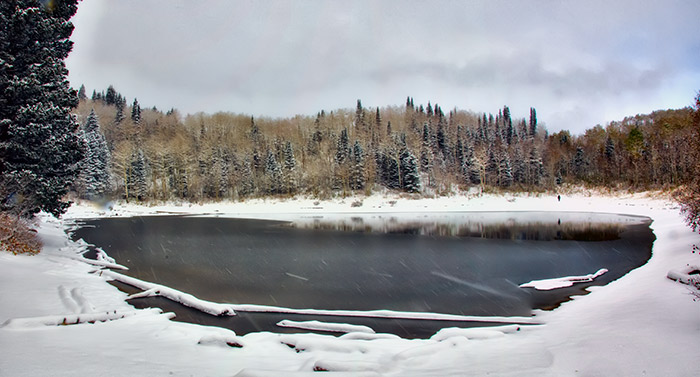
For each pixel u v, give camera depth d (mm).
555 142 97125
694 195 13930
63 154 17719
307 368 5473
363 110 116438
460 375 5016
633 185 60969
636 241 22781
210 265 17422
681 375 4715
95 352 5441
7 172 15992
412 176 65000
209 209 58500
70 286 10906
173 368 5090
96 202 60406
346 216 46688
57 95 17531
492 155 74625
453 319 9859
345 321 9766
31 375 4223
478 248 21938
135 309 9531
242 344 6730
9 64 15984
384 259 18844
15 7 16250
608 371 5023
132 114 112188
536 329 8180
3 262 12047
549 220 37594
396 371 5227
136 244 24125
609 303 9727
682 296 8812
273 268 16750
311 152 90500
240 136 99812
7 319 7199
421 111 126438
